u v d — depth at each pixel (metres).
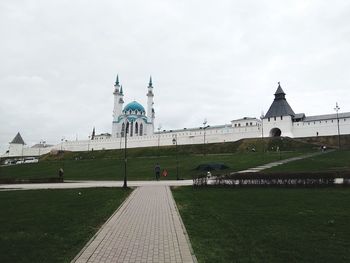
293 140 90.50
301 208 18.66
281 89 103.19
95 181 51.47
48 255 10.63
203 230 13.88
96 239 12.80
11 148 175.50
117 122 162.62
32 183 49.47
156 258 10.41
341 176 28.58
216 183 31.30
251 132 103.75
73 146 146.75
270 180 29.89
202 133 113.31
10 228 14.50
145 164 74.25
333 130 89.75
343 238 12.17
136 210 19.69
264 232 13.20
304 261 9.77
